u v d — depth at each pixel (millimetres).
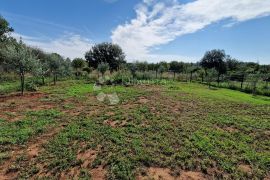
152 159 6094
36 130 8234
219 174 5566
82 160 6066
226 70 39469
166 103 14078
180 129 8719
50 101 14125
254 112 12531
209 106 13641
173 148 6938
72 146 6926
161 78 36812
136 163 5898
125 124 9164
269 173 5758
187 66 46750
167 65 46312
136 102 14195
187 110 12250
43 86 22719
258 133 8750
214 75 32094
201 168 5801
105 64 33688
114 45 51156
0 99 14688
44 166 5785
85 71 38625
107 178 5254
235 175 5516
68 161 6023
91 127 8695
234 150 6934
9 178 5281
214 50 40531
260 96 21219
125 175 5316
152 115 10750
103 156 6266
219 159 6281
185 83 31453
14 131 8086
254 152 6852
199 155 6473
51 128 8602
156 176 5387
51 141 7246
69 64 31750
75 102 13984
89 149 6742
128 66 38688
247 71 35562
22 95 16469
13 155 6387
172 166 5836
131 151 6625
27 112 10953
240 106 14180
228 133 8508
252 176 5535
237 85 27172
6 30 39562
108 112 11336
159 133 8211
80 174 5414
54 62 25234
